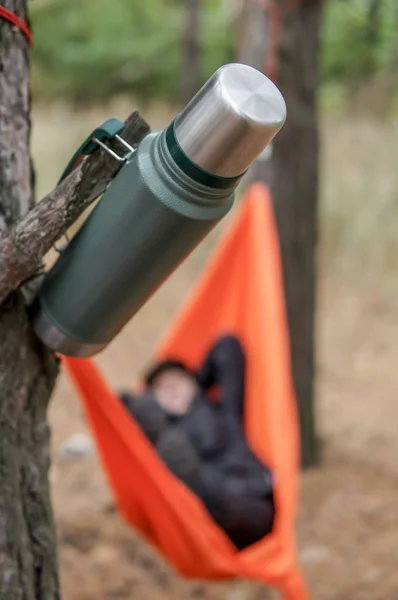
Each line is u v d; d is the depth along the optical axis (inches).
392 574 108.5
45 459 54.9
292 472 98.4
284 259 134.9
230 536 100.2
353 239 260.4
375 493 133.7
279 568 86.8
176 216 44.0
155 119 330.0
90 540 118.0
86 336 49.4
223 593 107.0
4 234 47.8
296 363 140.2
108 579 108.4
